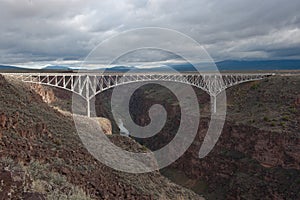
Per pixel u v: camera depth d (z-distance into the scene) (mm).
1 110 16891
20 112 19234
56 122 21719
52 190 10312
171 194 20109
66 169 14102
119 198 15023
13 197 8148
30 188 9102
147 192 17297
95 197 13602
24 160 12500
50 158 14555
